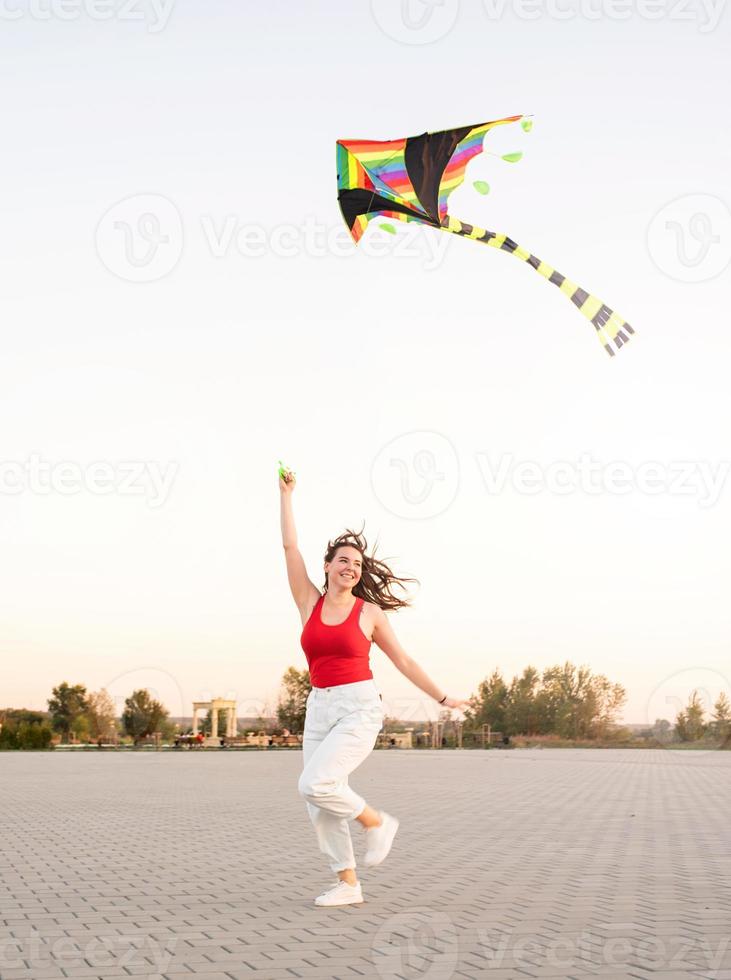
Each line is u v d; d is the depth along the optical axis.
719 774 17.28
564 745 36.59
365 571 5.15
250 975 3.61
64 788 13.80
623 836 8.12
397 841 7.80
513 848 7.36
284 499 5.25
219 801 11.62
